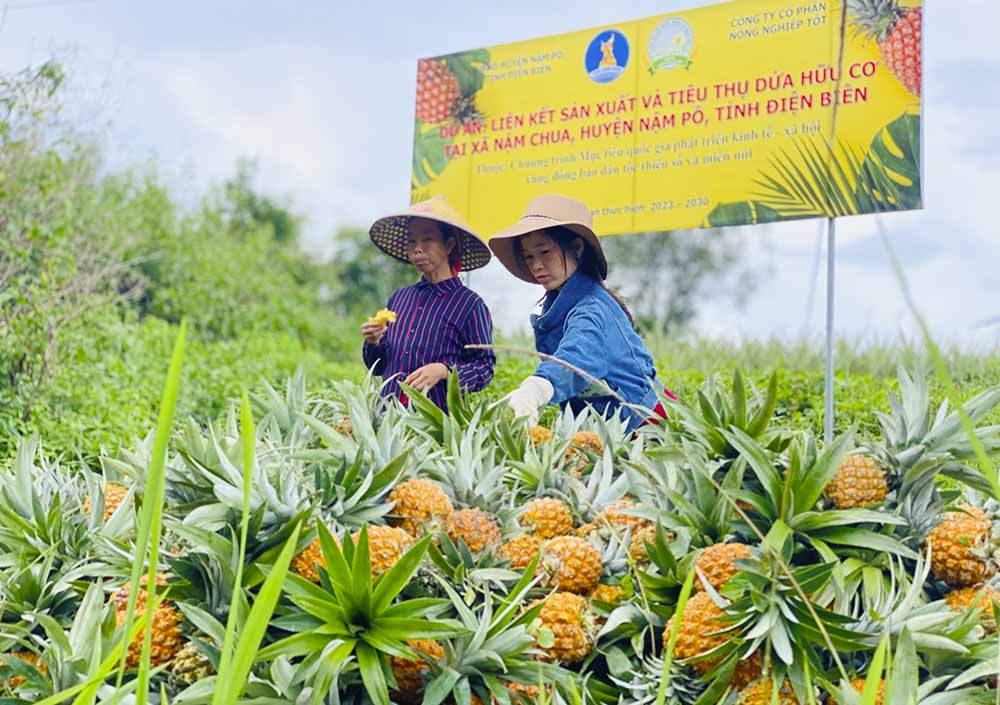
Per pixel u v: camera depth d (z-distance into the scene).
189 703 1.88
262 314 18.16
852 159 6.85
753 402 2.32
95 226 14.51
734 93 7.42
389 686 1.98
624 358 3.68
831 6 7.03
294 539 1.45
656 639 2.10
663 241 23.20
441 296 4.78
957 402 1.45
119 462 2.52
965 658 1.92
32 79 11.24
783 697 1.94
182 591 2.10
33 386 9.10
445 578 2.09
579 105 8.12
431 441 2.46
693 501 2.18
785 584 1.91
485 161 8.52
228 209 24.88
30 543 2.39
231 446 2.22
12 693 2.00
